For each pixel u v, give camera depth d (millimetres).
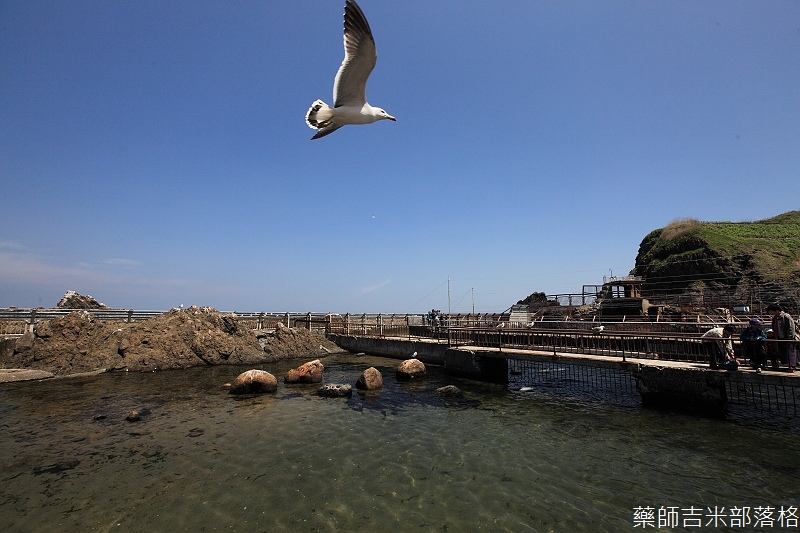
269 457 11602
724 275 50969
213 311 32438
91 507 8781
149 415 15812
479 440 13094
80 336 26484
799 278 45688
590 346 21406
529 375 25016
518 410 16766
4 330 26125
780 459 11414
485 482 10094
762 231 62219
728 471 10688
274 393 19828
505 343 27031
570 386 21625
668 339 19250
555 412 16422
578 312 42625
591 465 11125
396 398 18891
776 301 41531
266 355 31953
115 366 25859
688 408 16109
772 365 15000
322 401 18203
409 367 23609
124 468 10797
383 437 13367
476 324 37094
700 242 56750
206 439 13086
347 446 12508
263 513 8570
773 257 51000
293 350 33656
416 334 38094
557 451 12148
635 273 63969
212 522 8219
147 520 8281
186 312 31453
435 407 17250
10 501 9023
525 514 8594
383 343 34125
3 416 15617
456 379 23812
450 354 25500
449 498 9281
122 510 8664
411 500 9180
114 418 15359
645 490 9680
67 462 11164
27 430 13898
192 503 8977
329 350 36500
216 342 29906
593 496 9391
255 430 14000
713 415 15508
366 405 17531
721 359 16375
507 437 13383
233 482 10016
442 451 12141
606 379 23328
